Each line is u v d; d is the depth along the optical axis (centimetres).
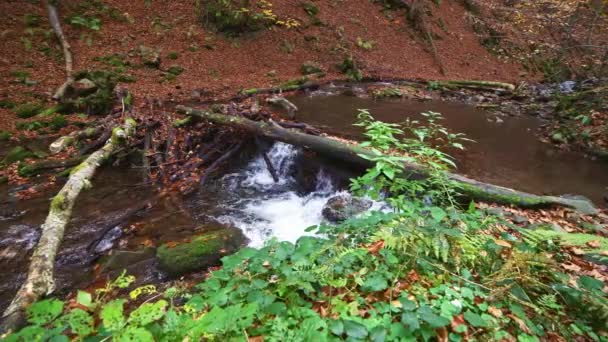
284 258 244
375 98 1230
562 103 977
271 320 206
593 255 329
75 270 408
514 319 223
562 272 268
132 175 644
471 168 703
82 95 873
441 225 296
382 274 248
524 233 322
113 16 1221
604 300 233
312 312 211
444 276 254
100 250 446
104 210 534
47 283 318
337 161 655
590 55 1452
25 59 975
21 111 783
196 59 1253
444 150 791
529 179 659
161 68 1155
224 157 696
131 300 352
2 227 480
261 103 1040
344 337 203
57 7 1130
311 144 650
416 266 264
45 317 177
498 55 1781
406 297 225
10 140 700
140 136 736
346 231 296
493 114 1117
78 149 692
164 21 1299
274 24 1473
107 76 933
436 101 1259
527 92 1344
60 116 789
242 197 624
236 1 1424
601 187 630
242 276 238
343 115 1000
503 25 1877
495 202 503
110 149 641
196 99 1008
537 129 964
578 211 491
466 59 1728
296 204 615
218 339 183
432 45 1686
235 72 1275
